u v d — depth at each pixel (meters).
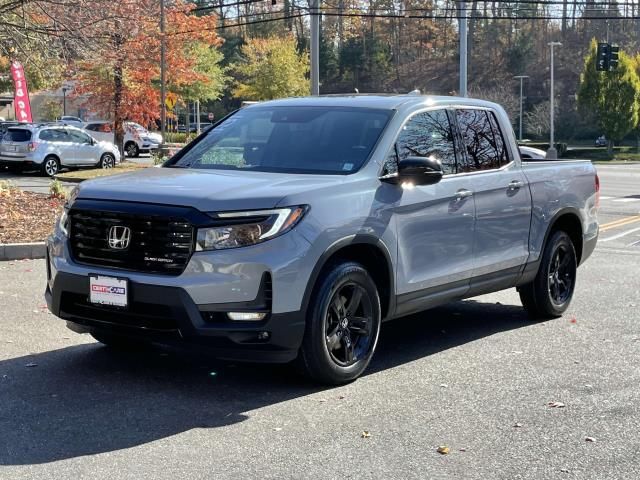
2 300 8.37
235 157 6.59
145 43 31.39
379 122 6.49
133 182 5.82
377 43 113.62
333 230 5.60
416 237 6.34
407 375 6.21
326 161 6.26
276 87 58.03
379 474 4.36
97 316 5.61
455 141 6.97
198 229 5.25
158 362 6.38
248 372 6.17
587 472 4.45
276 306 5.32
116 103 34.44
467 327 7.89
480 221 6.98
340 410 5.37
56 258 5.79
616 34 113.56
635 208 20.81
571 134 93.19
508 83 100.12
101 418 5.13
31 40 16.58
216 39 37.53
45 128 27.98
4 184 17.00
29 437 4.79
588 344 7.24
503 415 5.34
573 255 8.38
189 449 4.66
